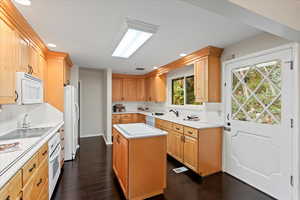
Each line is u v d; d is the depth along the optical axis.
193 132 2.70
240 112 2.50
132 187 1.93
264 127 2.14
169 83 4.69
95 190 2.18
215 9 1.14
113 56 3.31
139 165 1.97
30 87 1.88
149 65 4.25
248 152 2.36
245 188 2.26
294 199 1.82
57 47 2.73
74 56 3.34
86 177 2.55
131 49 2.79
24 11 1.59
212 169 2.71
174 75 4.44
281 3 1.29
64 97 3.18
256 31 2.09
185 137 2.93
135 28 1.87
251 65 2.31
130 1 1.45
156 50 2.89
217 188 2.26
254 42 2.26
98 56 3.32
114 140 2.69
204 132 2.64
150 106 5.97
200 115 3.40
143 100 5.89
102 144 4.46
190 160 2.77
